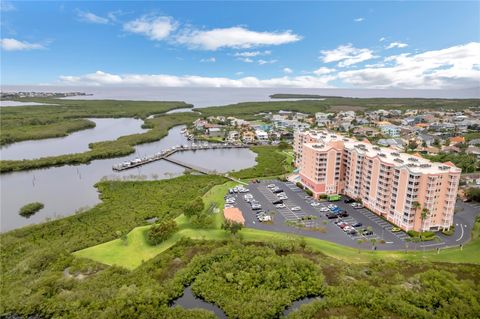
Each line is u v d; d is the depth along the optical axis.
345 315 73.94
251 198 147.50
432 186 109.50
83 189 169.88
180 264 95.56
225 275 87.75
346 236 111.94
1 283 85.81
